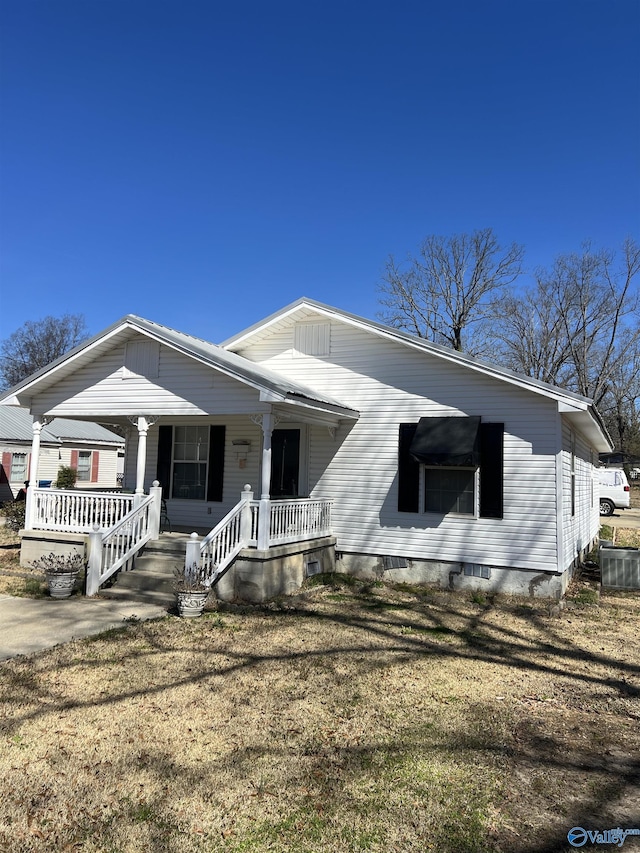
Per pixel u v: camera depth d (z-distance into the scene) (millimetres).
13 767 4266
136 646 7137
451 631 8336
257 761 4422
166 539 10992
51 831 3549
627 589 11625
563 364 40875
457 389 11375
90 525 11500
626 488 30219
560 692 6055
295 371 12945
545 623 8938
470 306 39781
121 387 11422
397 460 11852
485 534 10914
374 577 11836
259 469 13164
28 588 10195
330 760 4469
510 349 41094
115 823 3633
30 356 57750
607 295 39312
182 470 13945
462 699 5785
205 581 9023
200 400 10648
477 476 10969
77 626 7938
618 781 4266
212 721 5102
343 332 12570
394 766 4402
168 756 4469
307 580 11062
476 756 4598
